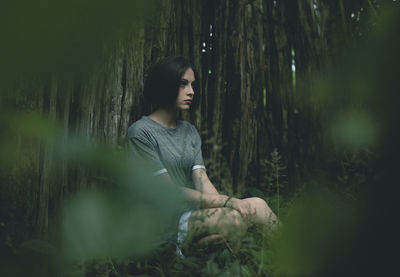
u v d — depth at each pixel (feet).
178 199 0.97
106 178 0.74
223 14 8.20
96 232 0.75
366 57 0.63
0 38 0.49
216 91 8.11
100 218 0.75
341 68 0.67
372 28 0.64
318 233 0.62
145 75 7.15
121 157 0.74
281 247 0.66
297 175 8.09
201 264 3.96
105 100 6.00
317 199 0.67
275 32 8.70
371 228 0.59
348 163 1.75
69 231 0.75
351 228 0.60
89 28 0.51
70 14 0.50
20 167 1.12
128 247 0.80
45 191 4.43
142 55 6.83
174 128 6.88
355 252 0.60
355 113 0.62
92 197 0.75
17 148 0.64
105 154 0.72
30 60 0.50
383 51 0.61
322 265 0.62
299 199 0.70
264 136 8.58
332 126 0.67
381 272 0.58
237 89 8.22
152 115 6.93
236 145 8.14
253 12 8.52
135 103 6.97
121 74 6.34
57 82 0.57
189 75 6.77
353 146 0.64
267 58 8.68
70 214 0.74
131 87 6.70
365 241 0.59
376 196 0.58
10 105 0.61
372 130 0.60
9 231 2.08
